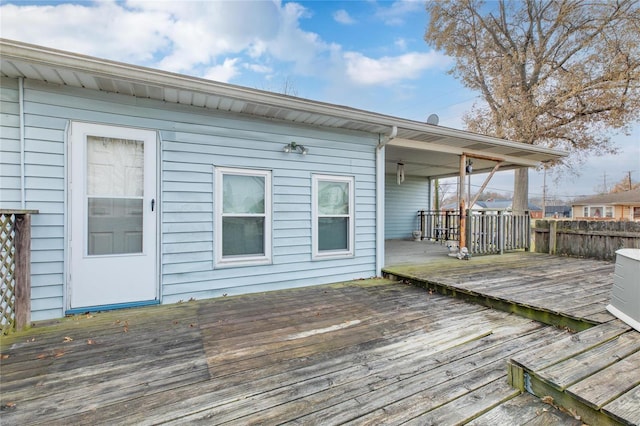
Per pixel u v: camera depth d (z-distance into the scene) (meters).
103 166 3.39
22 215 2.91
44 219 3.12
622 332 2.36
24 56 2.62
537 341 2.62
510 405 1.73
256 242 4.32
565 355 1.99
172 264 3.74
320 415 1.66
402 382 1.98
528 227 7.55
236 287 4.14
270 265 4.38
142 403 1.77
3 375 2.06
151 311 3.40
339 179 4.94
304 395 1.84
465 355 2.36
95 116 3.33
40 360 2.27
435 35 14.24
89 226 3.33
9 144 3.00
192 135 3.83
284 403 1.77
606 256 6.18
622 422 1.41
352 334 2.77
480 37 13.62
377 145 5.25
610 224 6.13
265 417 1.64
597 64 10.74
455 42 13.98
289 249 4.53
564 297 3.42
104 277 3.39
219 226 4.03
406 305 3.64
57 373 2.09
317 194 4.77
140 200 3.57
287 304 3.69
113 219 3.44
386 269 5.25
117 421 1.62
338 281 4.95
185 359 2.30
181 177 3.78
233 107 3.90
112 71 2.92
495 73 13.16
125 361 2.26
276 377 2.05
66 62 2.74
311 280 4.71
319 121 4.53
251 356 2.35
